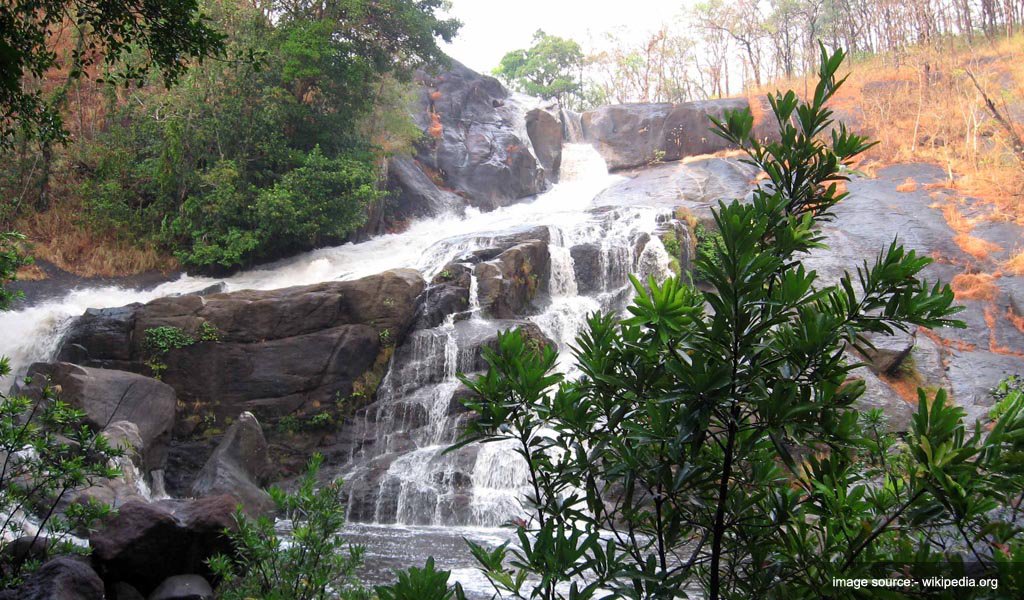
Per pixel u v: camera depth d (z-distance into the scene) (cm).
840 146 251
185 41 661
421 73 3591
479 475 1472
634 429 237
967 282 2169
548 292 2195
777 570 236
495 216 3181
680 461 230
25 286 1980
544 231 2248
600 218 2580
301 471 1620
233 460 1412
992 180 2648
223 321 1705
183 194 2295
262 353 1705
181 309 1714
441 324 1902
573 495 265
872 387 1703
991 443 198
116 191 2267
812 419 224
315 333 1748
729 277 213
